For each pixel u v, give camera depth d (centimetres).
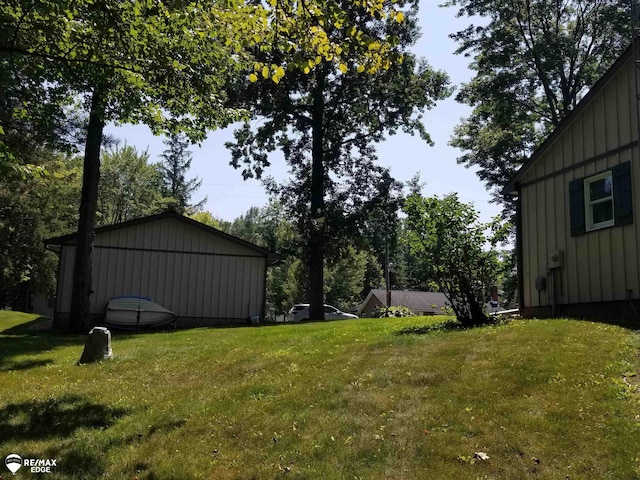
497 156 3134
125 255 2258
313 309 2889
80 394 798
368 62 604
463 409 602
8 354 1203
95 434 625
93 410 717
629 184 1114
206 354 1076
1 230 2892
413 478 472
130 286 2244
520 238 1444
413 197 1201
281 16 578
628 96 1134
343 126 3167
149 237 2291
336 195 3058
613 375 648
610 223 1156
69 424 662
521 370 696
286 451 546
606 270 1158
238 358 991
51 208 3241
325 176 3117
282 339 1187
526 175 1436
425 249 1170
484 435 536
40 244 3167
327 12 555
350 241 3044
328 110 3033
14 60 997
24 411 716
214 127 1182
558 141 1326
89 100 1206
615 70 1159
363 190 3053
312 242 2858
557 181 1323
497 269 1155
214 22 916
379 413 621
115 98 1128
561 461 475
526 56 2789
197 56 1058
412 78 2927
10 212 2948
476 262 1149
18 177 868
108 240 2252
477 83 2916
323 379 766
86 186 1884
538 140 3109
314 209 3003
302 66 579
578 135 1266
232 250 2372
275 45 615
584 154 1244
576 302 1235
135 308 2111
